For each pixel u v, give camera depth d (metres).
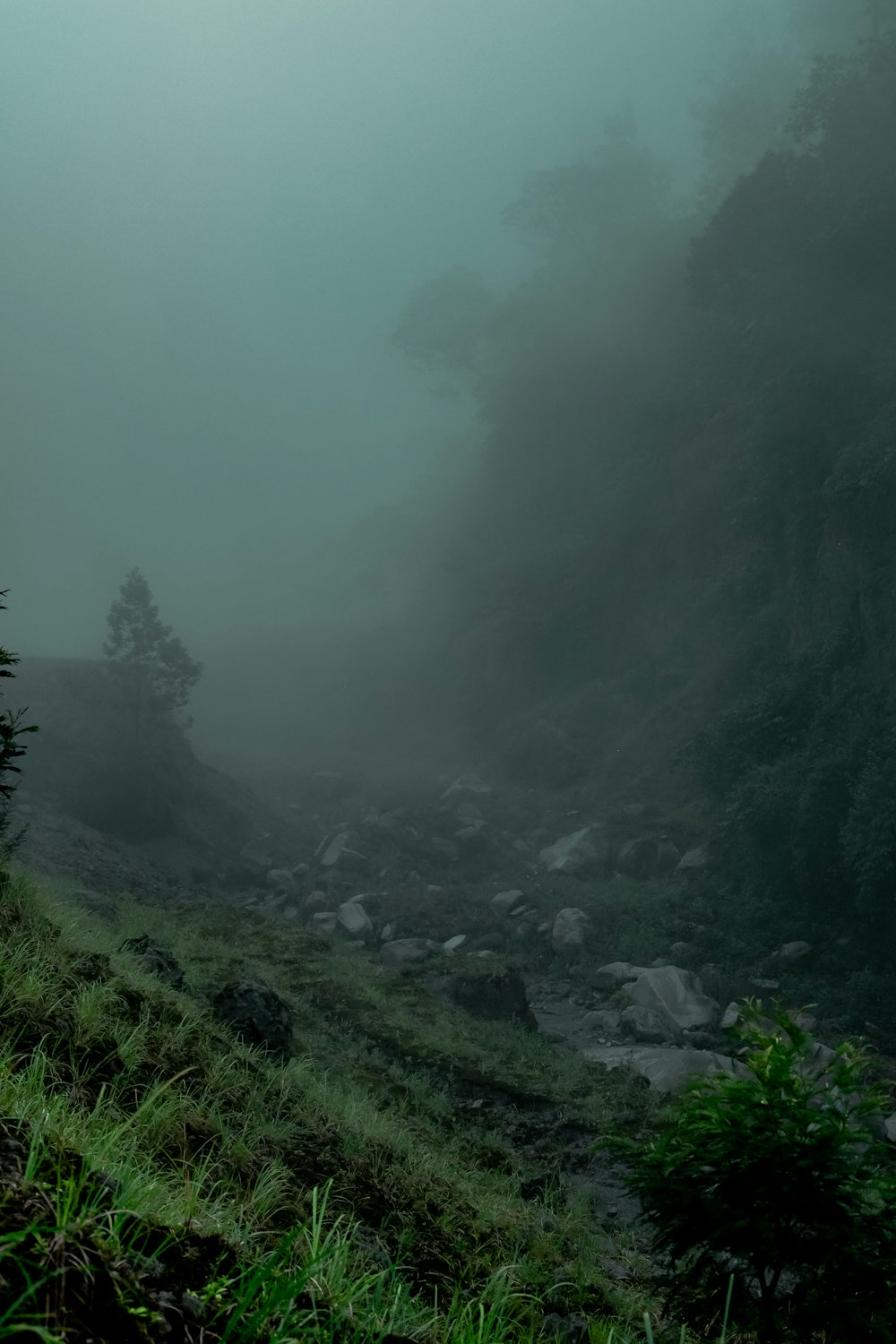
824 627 30.38
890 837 21.03
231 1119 5.93
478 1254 5.74
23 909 7.84
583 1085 12.58
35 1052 4.25
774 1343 3.87
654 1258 7.78
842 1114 4.01
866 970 20.38
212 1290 1.62
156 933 14.63
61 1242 1.46
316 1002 13.79
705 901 25.16
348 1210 5.37
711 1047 17.28
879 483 28.22
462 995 16.09
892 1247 3.79
